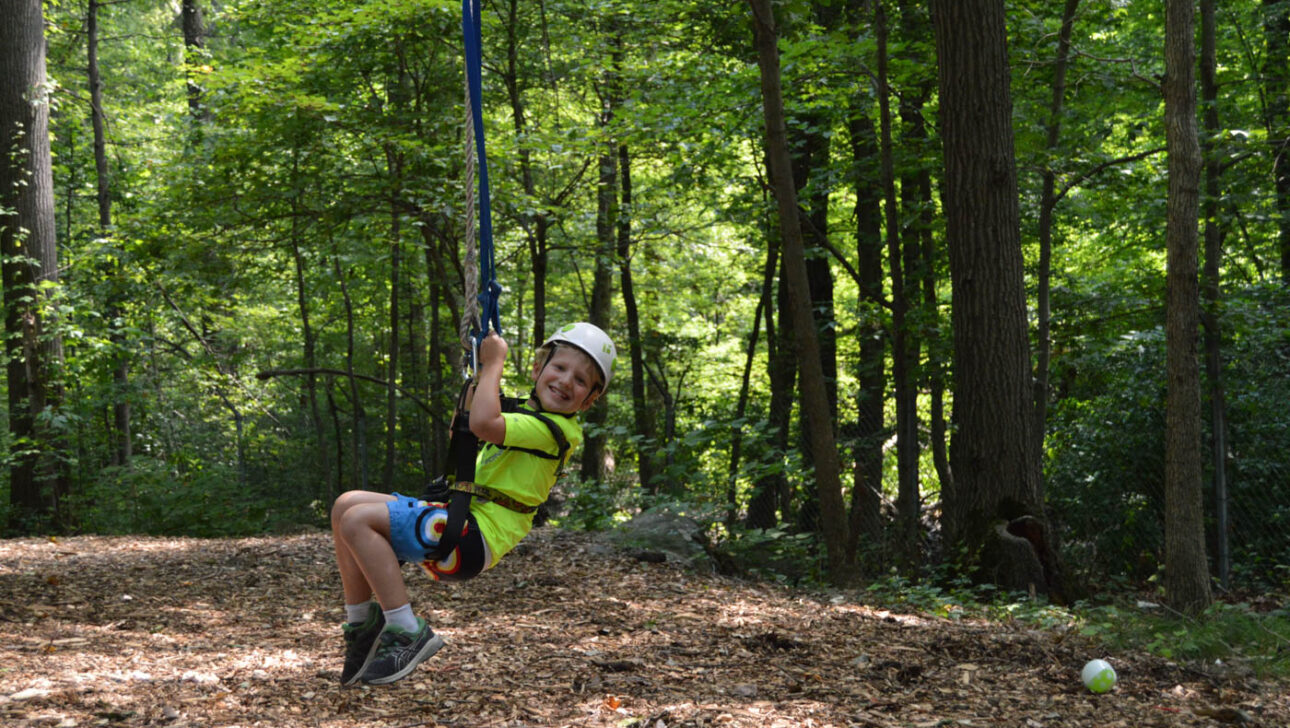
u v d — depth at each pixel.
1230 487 11.10
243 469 17.66
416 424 18.77
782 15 10.46
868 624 6.89
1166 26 8.14
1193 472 8.25
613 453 20.47
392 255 15.30
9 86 14.11
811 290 14.57
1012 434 8.91
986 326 8.94
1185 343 8.23
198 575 8.70
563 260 17.28
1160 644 6.52
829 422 9.21
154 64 20.56
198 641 6.12
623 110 11.05
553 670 5.39
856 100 11.36
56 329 13.48
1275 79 12.18
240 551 10.01
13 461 13.41
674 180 12.84
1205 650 6.48
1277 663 6.29
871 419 13.04
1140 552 11.36
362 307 19.41
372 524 3.17
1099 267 15.84
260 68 11.39
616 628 6.55
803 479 10.70
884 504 13.01
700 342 19.67
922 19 11.49
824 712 4.70
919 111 11.42
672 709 4.65
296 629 6.54
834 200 16.56
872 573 10.55
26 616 6.70
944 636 6.46
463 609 7.17
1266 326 10.60
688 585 8.41
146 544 10.98
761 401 18.23
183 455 16.03
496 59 13.63
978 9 8.82
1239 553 11.00
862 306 12.51
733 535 11.18
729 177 13.52
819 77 10.87
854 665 5.63
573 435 3.34
